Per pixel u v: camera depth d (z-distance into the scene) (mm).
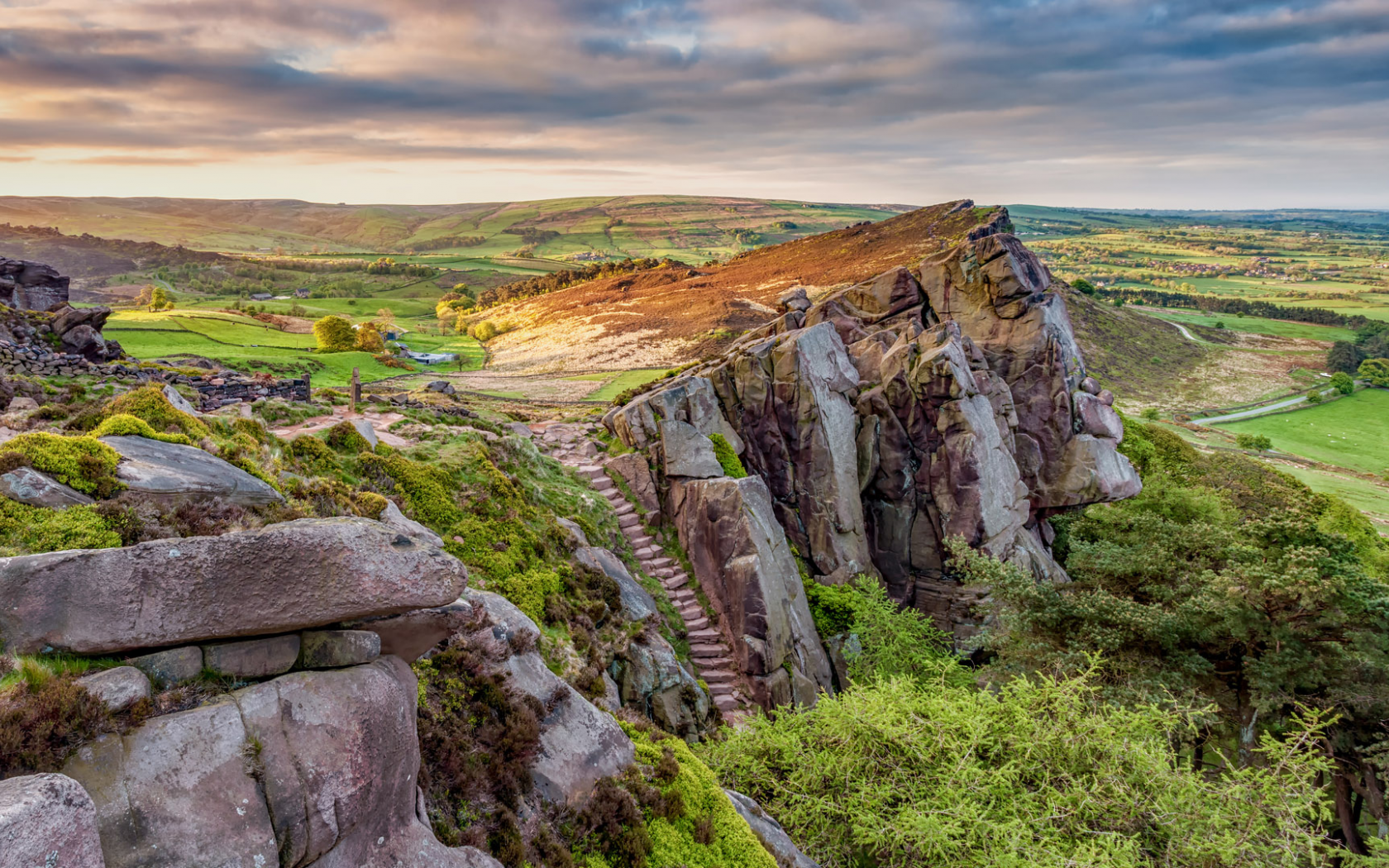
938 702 14867
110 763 5824
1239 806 12984
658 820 11375
